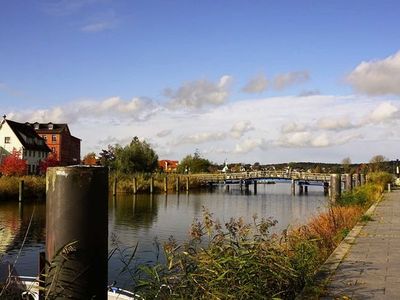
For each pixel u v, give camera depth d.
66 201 3.98
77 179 4.00
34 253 17.66
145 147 69.31
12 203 38.34
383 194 29.58
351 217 14.88
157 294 5.14
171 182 61.66
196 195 55.41
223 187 81.38
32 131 81.25
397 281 6.63
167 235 22.92
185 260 5.64
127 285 8.86
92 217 4.04
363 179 36.59
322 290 5.99
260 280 5.47
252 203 44.84
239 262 5.36
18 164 57.06
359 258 8.38
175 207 38.28
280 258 6.05
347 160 76.12
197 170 96.25
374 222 14.22
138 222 28.22
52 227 4.02
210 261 5.31
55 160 68.25
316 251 8.26
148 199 47.25
